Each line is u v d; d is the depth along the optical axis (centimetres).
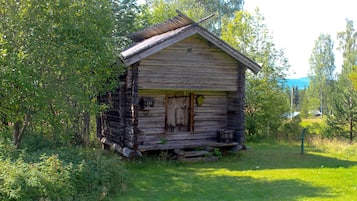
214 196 887
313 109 4494
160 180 1062
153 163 1304
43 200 693
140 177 1098
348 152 1625
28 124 1164
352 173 1169
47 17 1035
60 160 859
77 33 1040
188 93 1496
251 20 2439
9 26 1014
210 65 1412
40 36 1026
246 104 2311
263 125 2286
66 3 1040
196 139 1502
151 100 1391
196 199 858
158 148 1345
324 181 1052
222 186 991
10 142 973
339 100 2439
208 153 1405
